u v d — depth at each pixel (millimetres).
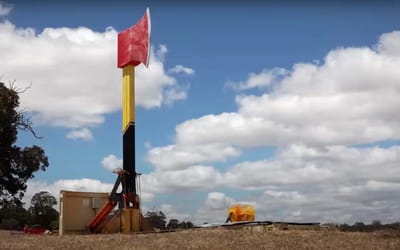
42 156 76250
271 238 29859
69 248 27078
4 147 72500
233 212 49500
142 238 33438
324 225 38062
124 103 58594
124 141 57750
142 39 58406
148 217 64375
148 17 58344
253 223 41000
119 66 59688
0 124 70125
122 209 56031
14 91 71188
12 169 74625
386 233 31203
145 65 57906
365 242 26688
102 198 60094
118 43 60062
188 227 50219
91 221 57594
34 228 62438
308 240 28156
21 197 76938
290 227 37438
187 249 24953
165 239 31422
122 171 56625
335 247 24562
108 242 30391
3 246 28875
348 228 36812
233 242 27812
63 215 57750
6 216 94500
